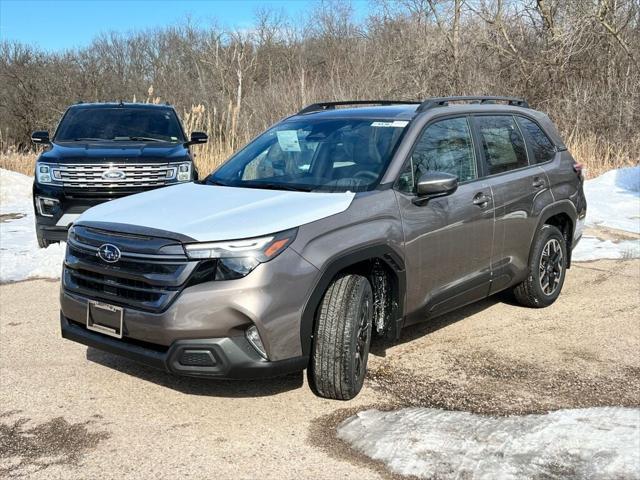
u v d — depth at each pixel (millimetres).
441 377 4531
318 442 3672
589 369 4668
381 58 22750
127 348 3936
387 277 4492
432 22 21875
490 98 5730
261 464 3457
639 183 12703
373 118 5027
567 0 19234
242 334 3730
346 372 4012
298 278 3809
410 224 4461
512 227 5477
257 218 3912
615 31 18188
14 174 14172
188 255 3715
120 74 36281
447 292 4879
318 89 20781
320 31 28953
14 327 5637
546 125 6312
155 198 4547
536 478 3266
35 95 34062
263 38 30016
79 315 4148
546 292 6043
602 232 9289
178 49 35750
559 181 6102
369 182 4492
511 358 4879
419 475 3316
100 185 8188
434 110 5031
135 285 3883
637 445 3566
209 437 3746
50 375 4605
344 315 3982
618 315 5840
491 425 3814
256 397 4242
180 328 3691
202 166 13875
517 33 20375
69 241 4266
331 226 4016
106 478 3338
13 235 9547
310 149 4938
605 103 16859
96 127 9719
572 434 3695
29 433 3803
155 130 9828
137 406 4133
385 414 3971
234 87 27188
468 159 5188
